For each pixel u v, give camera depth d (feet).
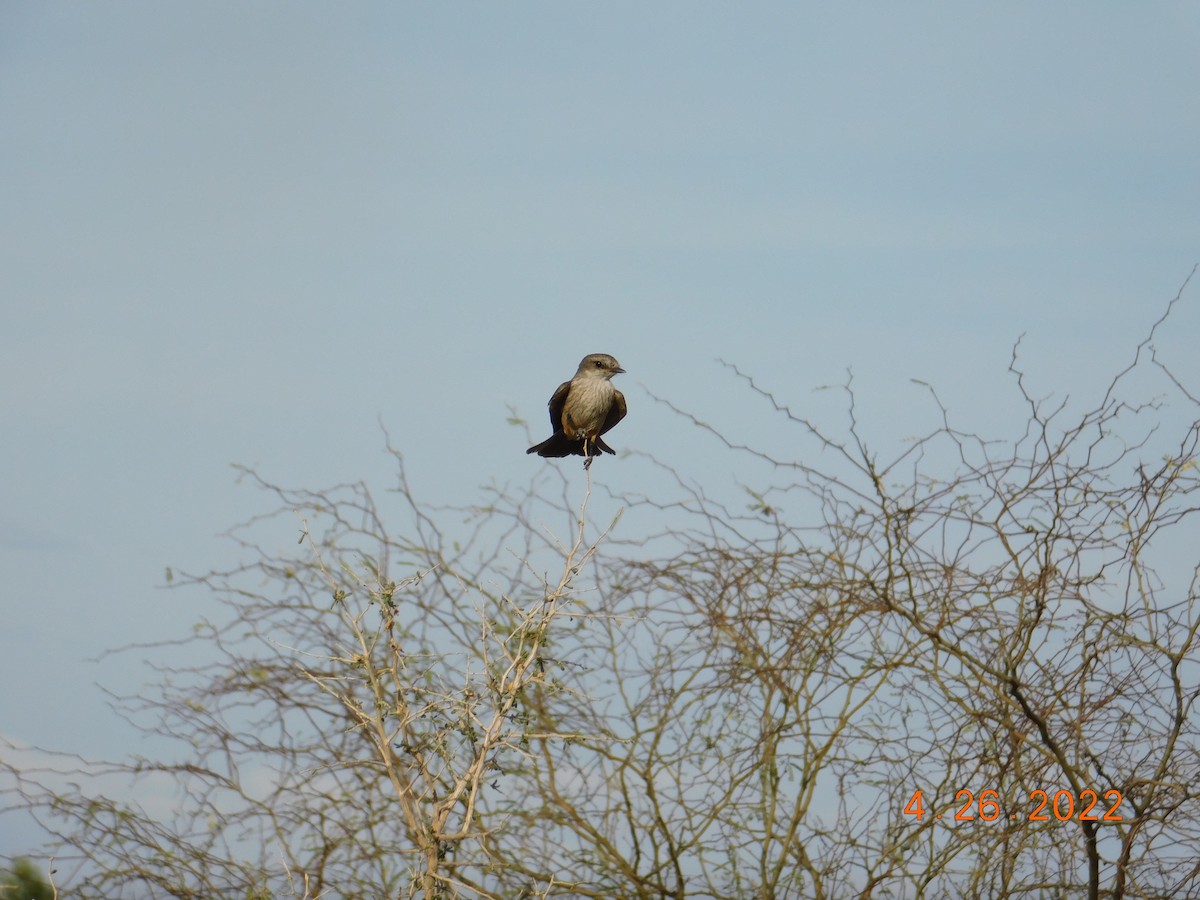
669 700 34.45
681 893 34.17
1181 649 33.32
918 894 33.53
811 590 33.60
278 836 34.65
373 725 36.09
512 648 37.52
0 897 32.99
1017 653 34.14
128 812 34.09
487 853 34.73
